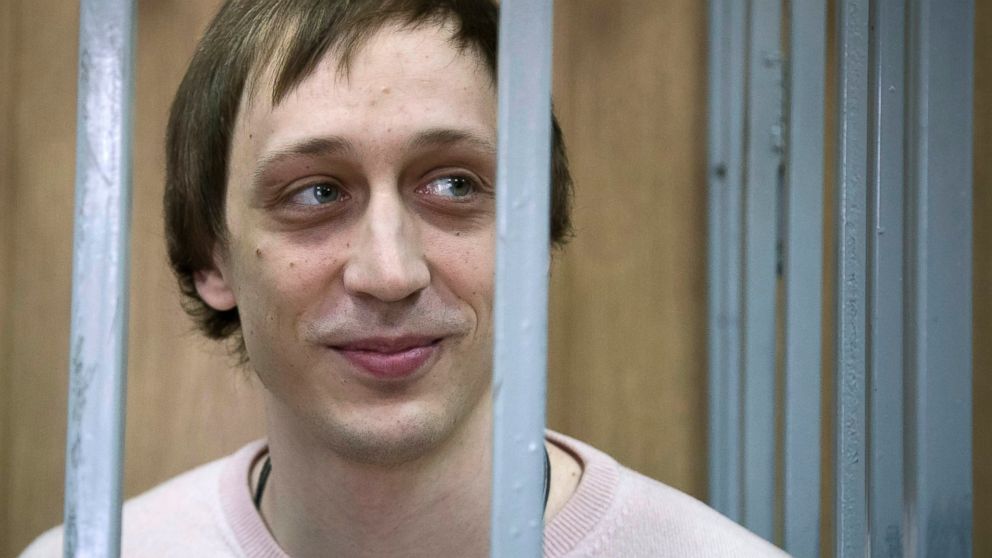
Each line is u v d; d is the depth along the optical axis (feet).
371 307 2.76
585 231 6.05
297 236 2.83
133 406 5.88
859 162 3.05
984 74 5.44
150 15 5.88
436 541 3.10
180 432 5.89
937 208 2.96
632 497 3.25
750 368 4.78
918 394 2.95
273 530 3.43
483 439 3.11
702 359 5.81
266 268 2.86
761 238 4.80
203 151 3.13
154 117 5.89
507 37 2.11
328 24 2.80
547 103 2.12
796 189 3.67
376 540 3.10
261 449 3.75
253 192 2.87
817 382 3.65
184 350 5.90
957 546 2.97
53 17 5.93
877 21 2.99
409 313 2.76
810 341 3.65
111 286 2.18
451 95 2.80
